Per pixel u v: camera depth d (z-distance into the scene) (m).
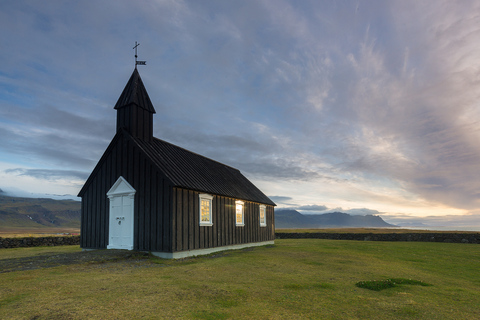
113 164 17.45
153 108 18.72
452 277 10.82
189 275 9.95
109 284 8.29
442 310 6.64
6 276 9.22
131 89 17.94
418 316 6.21
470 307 6.93
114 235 16.69
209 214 17.83
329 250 19.09
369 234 30.48
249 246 22.55
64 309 6.04
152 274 10.05
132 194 16.17
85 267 11.27
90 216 18.12
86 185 18.55
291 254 16.59
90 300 6.68
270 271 10.95
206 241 17.14
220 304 6.66
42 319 5.51
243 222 22.12
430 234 27.81
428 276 10.84
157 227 14.98
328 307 6.64
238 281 9.08
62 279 8.80
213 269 11.28
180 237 14.97
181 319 5.65
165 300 6.82
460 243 25.81
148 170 15.81
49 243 23.06
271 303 6.83
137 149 16.45
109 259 12.95
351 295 7.69
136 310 6.09
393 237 29.31
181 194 15.41
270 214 27.55
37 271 10.12
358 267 12.27
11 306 6.21
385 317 6.10
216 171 23.22
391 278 10.07
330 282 9.21
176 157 19.11
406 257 16.09
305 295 7.58
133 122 17.20
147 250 15.16
